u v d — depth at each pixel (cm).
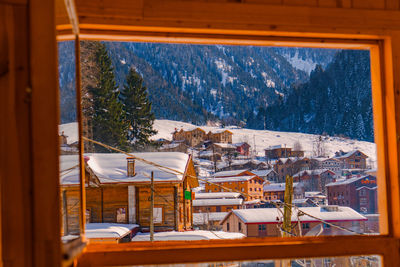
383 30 329
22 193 188
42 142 178
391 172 327
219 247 292
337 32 323
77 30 279
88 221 2358
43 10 181
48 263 176
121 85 18988
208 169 12862
